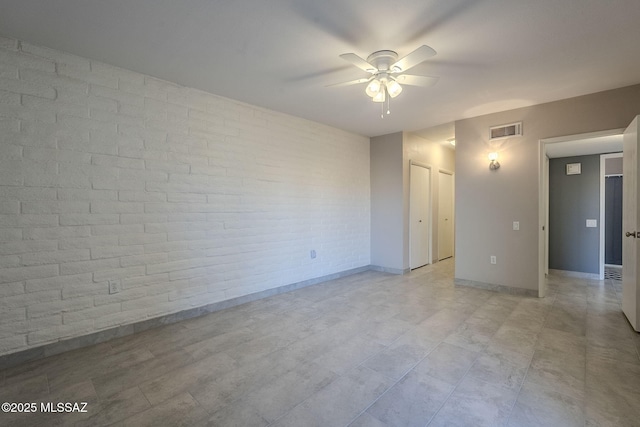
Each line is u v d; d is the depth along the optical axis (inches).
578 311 131.0
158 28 84.6
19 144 88.7
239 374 82.0
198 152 128.0
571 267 201.8
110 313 104.9
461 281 175.3
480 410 67.4
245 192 144.5
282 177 161.0
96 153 102.1
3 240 86.4
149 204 114.1
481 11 77.0
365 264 216.5
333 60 103.7
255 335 107.2
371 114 163.8
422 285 175.8
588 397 71.9
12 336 87.4
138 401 70.6
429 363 87.7
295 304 141.6
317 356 91.9
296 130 167.8
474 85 123.7
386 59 96.6
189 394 73.2
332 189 190.7
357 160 209.6
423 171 230.4
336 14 78.7
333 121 177.3
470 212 170.9
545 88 127.2
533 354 93.0
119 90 107.2
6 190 86.8
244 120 143.9
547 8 75.6
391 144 207.9
